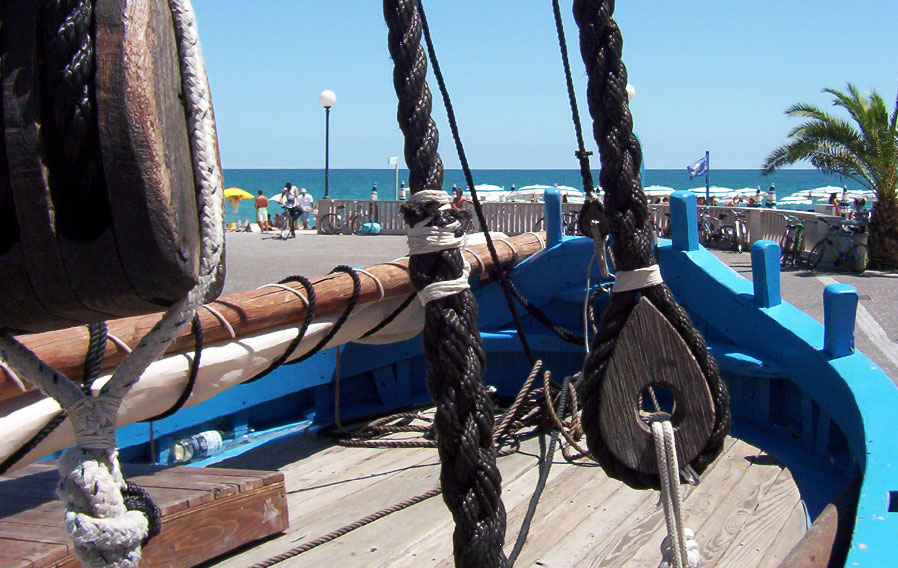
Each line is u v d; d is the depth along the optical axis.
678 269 5.21
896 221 17.19
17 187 1.07
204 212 1.17
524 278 5.76
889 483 2.76
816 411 4.35
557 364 5.77
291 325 4.19
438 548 3.51
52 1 1.03
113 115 1.02
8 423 2.88
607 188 1.93
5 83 1.06
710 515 3.71
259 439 5.03
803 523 3.59
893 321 11.67
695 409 1.90
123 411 3.31
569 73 2.62
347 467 4.55
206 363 3.63
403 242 23.38
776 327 4.52
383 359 5.54
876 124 17.27
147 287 1.09
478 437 1.74
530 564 3.34
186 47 1.15
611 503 3.92
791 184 177.00
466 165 2.80
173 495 3.11
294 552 3.34
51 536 2.68
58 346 3.01
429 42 2.47
